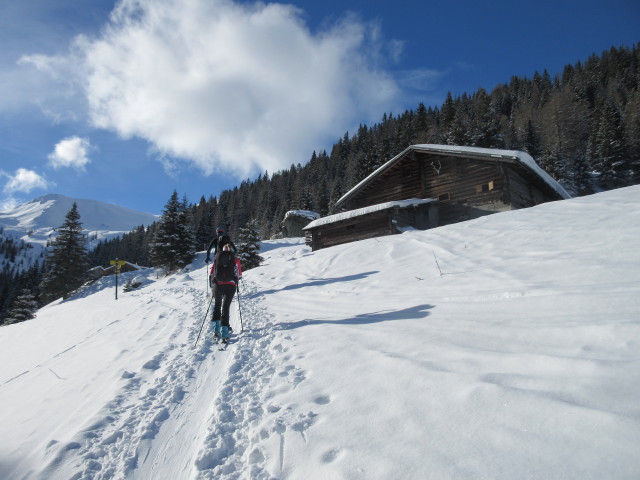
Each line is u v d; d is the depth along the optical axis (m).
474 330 3.37
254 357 4.12
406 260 8.68
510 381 2.17
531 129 57.78
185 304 9.07
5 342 11.89
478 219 10.97
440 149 17.78
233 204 110.06
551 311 3.38
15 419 3.39
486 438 1.71
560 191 19.67
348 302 6.51
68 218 43.69
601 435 1.50
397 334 3.77
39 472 2.24
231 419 2.69
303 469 1.88
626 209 6.91
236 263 5.48
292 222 47.47
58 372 4.92
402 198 20.14
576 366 2.15
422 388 2.38
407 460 1.70
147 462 2.32
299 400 2.73
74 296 38.28
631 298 3.14
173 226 37.94
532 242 6.76
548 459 1.46
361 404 2.40
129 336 6.32
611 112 56.06
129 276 40.03
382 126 112.88
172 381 3.72
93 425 2.81
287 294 8.55
